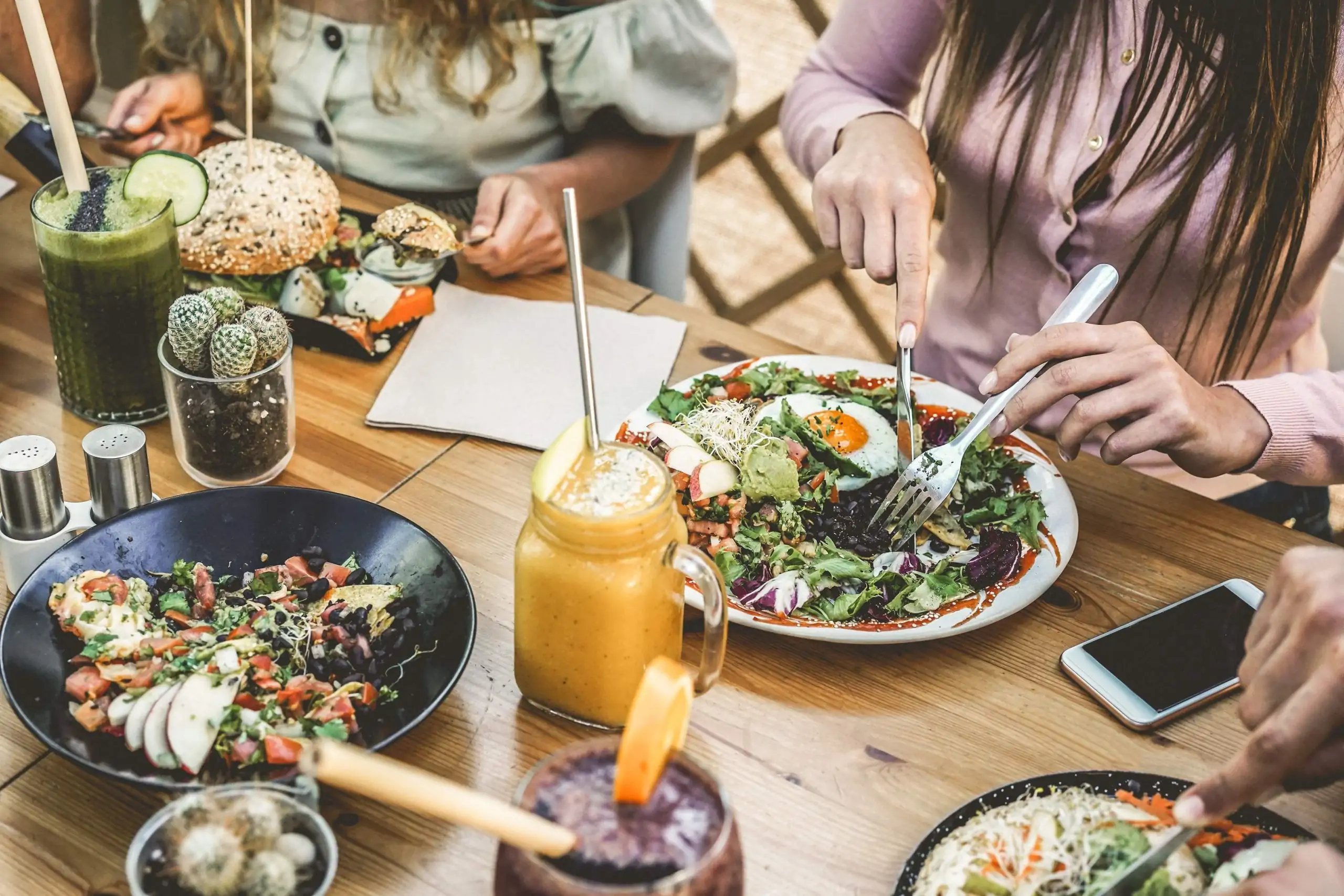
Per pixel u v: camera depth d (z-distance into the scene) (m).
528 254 1.60
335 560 1.08
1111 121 1.54
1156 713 1.01
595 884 0.65
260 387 1.17
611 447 0.92
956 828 0.85
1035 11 1.54
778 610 1.07
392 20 1.82
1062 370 1.19
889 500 1.18
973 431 1.19
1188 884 0.78
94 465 1.07
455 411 1.35
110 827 0.88
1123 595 1.16
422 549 1.06
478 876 0.87
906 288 1.33
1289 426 1.24
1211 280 1.58
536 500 0.88
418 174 1.99
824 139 1.68
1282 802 0.95
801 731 1.00
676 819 0.69
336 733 0.89
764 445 1.18
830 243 1.50
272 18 1.86
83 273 1.20
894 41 1.75
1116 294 1.65
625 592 0.88
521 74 1.94
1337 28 1.35
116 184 1.27
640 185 2.06
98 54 2.16
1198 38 1.41
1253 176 1.44
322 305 1.45
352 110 1.92
